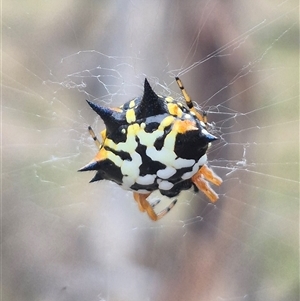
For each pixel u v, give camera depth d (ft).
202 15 0.34
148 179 0.26
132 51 0.34
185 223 0.34
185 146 0.26
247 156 0.33
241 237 0.34
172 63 0.33
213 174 0.28
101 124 0.34
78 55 0.34
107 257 0.34
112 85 0.33
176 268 0.33
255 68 0.33
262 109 0.33
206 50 0.33
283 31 0.34
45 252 0.34
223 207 0.34
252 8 0.34
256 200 0.34
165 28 0.34
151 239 0.34
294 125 0.33
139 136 0.26
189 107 0.27
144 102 0.26
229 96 0.33
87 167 0.26
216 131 0.32
